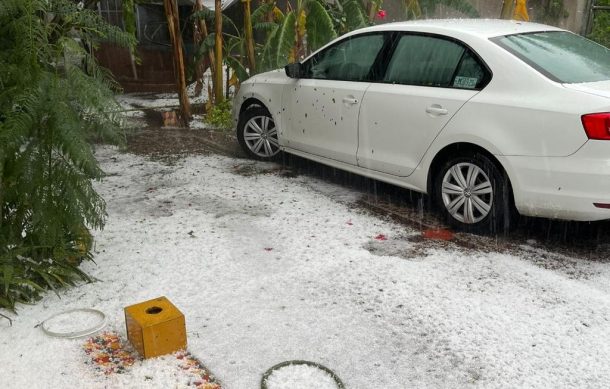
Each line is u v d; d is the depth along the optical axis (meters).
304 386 2.93
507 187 4.50
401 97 5.07
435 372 3.06
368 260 4.31
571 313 3.59
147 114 9.48
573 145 4.05
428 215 5.25
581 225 4.97
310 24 7.93
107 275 4.05
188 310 3.62
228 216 5.19
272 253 4.43
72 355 3.16
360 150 5.54
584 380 2.98
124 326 3.45
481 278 4.04
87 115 3.68
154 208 5.38
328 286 3.93
